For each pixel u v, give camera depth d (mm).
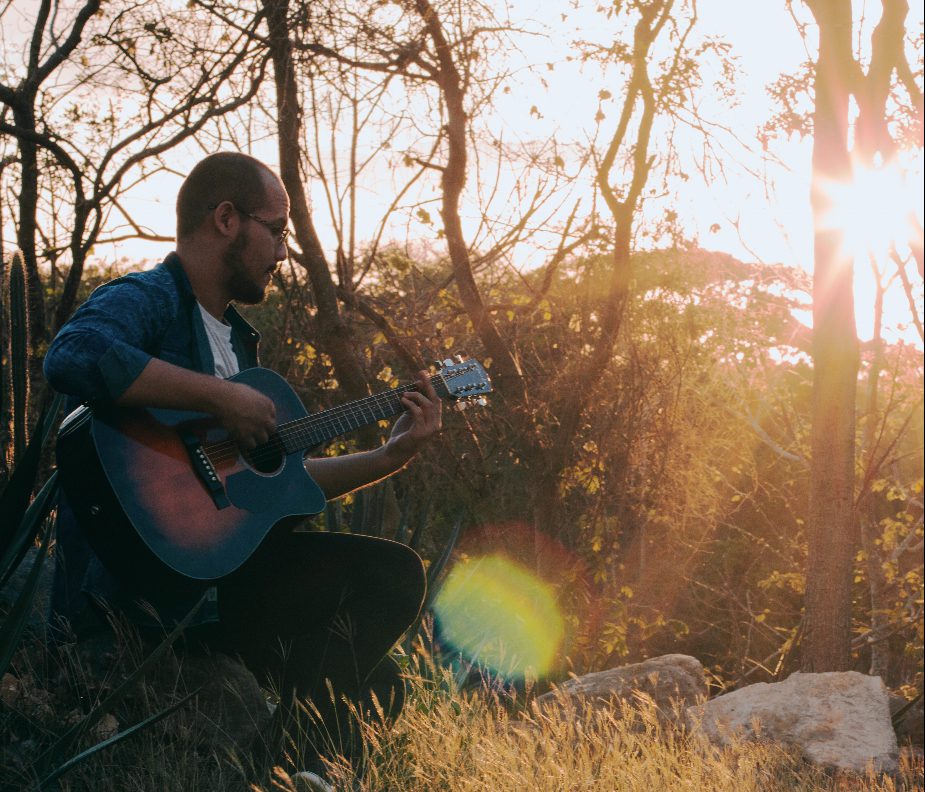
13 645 2557
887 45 5984
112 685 2631
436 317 7695
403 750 2809
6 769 2396
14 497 2707
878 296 8969
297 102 6211
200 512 2572
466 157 6945
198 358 2629
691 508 11500
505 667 4445
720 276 12281
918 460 19625
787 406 17266
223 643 2779
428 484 7402
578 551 8789
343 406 2984
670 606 12141
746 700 3953
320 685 2717
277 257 2766
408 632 4113
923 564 19359
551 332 8422
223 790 2553
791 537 18062
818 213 5930
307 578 2727
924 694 5680
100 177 6445
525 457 8156
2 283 3461
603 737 3199
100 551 2541
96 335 2391
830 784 3365
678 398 9461
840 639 5785
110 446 2494
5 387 3354
